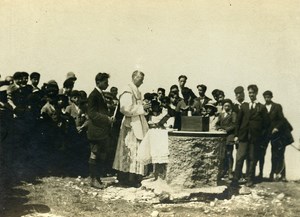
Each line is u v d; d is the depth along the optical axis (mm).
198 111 7500
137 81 6973
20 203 5863
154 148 6383
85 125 7312
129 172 6836
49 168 7215
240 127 6957
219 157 6367
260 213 5801
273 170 7359
